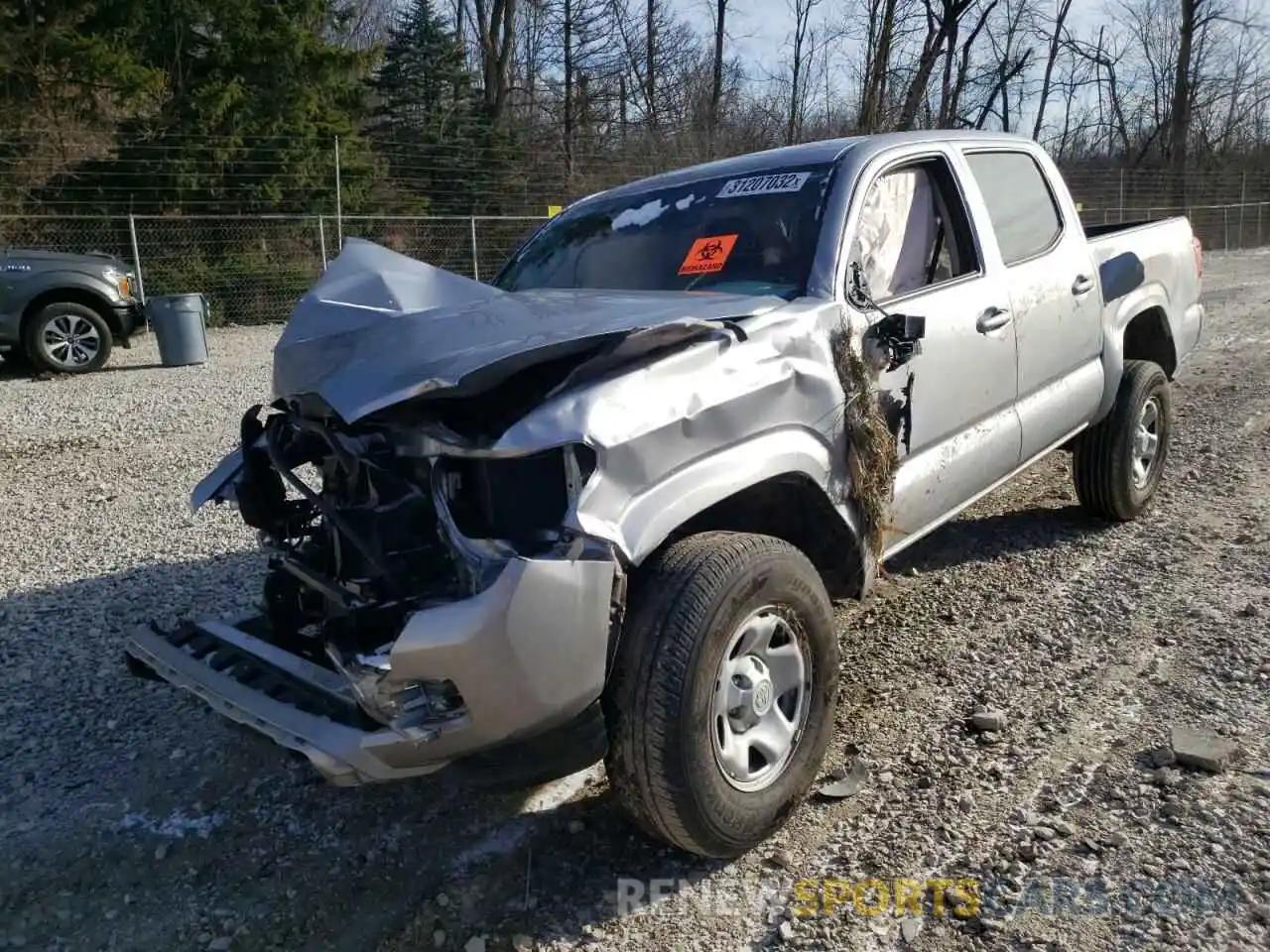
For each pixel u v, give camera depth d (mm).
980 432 4133
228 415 9953
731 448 2939
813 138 31125
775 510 3350
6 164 19797
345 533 2734
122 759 3727
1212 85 38594
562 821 3254
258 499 3398
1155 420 5625
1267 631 4152
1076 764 3338
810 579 3078
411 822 3297
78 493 7316
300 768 3625
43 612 5047
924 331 3537
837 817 3174
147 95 21531
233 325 20031
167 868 3125
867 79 30203
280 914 2904
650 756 2699
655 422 2727
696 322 2898
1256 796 3084
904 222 4000
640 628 2711
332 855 3154
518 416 2705
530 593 2486
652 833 2873
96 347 13102
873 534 3436
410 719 2539
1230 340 11758
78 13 21062
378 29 40125
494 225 23281
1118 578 4832
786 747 3061
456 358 2742
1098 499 5395
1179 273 5977
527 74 33094
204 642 3227
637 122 32031
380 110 30234
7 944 2822
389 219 21750
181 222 20375
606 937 2729
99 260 13258
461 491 2756
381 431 2861
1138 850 2889
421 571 2768
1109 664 3996
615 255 4203
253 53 22000
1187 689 3752
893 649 4270
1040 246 4727
